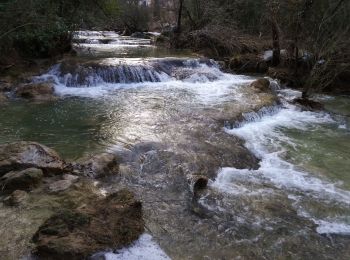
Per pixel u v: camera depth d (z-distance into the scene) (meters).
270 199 6.43
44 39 15.84
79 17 18.42
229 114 10.43
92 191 6.19
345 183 7.17
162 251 4.93
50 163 6.70
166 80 15.01
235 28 25.70
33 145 6.96
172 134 8.90
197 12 26.16
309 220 5.89
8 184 6.04
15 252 4.60
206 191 6.56
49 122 9.62
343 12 15.29
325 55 14.46
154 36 30.88
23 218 5.29
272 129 10.26
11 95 11.89
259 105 11.46
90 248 4.60
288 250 5.17
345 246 5.32
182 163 7.44
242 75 17.52
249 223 5.72
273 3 16.64
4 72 13.47
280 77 16.47
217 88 13.92
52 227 4.79
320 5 15.50
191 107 11.09
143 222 5.45
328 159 8.31
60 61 15.20
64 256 4.45
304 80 15.67
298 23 15.77
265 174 7.40
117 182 6.64
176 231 5.39
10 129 9.04
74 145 8.15
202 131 9.17
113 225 5.05
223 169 7.46
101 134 8.84
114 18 29.80
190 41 23.47
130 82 14.39
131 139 8.54
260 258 4.98
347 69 15.15
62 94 12.43
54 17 15.55
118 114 10.37
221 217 5.82
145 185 6.62
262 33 23.91
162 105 11.30
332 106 13.20
